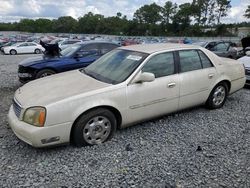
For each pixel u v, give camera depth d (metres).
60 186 3.07
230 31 80.94
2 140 4.17
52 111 3.54
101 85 4.06
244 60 8.02
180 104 4.86
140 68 4.31
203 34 81.75
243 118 5.23
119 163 3.55
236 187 3.08
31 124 3.55
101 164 3.52
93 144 3.99
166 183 3.14
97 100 3.85
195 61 5.09
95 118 3.91
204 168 3.45
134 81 4.20
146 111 4.40
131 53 4.75
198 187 3.07
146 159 3.65
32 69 7.66
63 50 9.00
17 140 4.16
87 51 8.33
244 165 3.53
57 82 4.34
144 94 4.30
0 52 30.03
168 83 4.56
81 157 3.68
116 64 4.64
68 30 119.88
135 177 3.25
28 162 3.55
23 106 3.66
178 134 4.46
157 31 97.75
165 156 3.74
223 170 3.41
